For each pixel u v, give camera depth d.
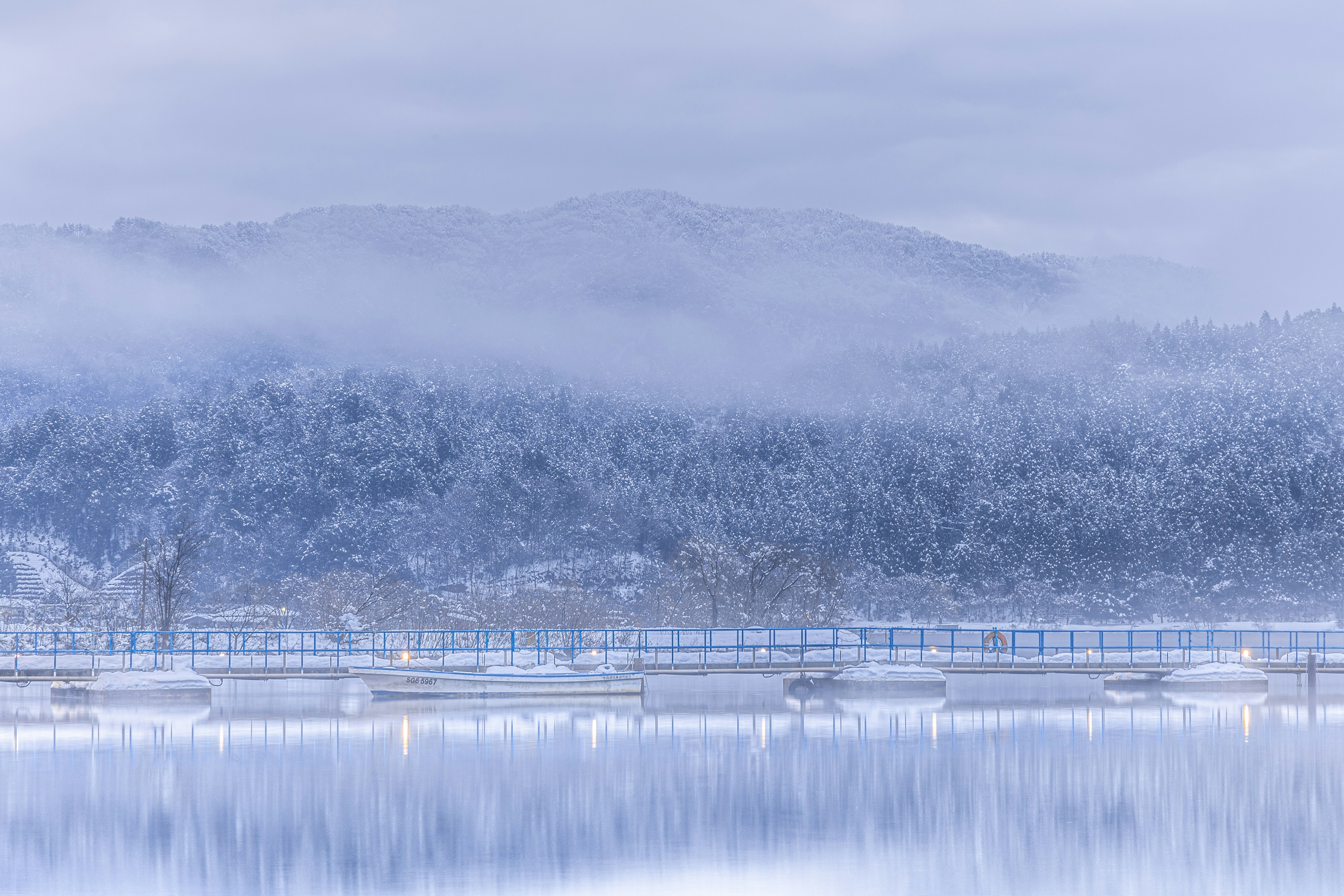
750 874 85.00
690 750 137.25
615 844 93.00
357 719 165.38
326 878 83.56
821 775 121.62
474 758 131.12
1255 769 125.69
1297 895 81.12
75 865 86.88
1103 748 139.88
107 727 156.00
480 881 82.94
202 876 84.06
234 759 130.62
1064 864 88.06
